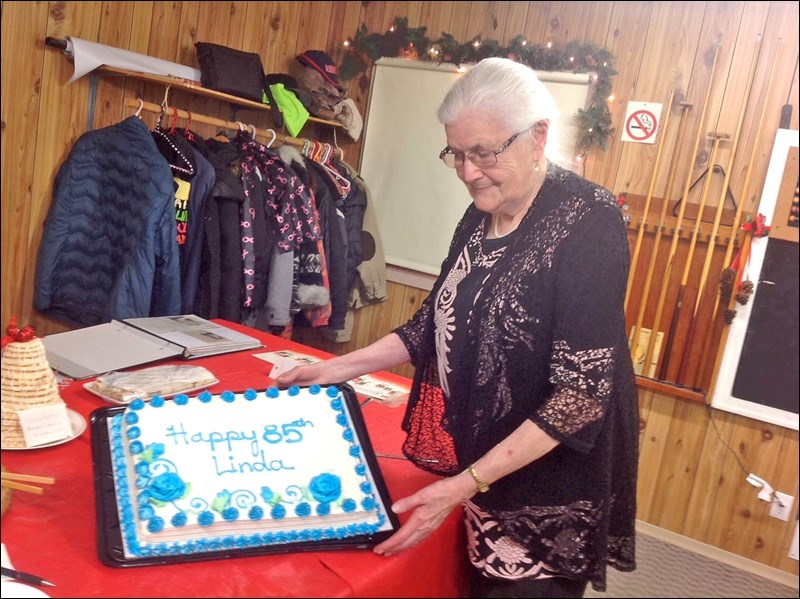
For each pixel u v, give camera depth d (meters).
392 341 1.41
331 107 3.31
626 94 2.98
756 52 2.73
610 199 1.07
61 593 0.81
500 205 1.11
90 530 0.95
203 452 1.05
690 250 2.85
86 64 2.33
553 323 1.06
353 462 1.11
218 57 2.71
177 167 2.57
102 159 2.47
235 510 0.95
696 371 2.91
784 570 2.80
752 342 2.80
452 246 1.29
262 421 1.13
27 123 2.34
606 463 1.11
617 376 1.14
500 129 1.03
